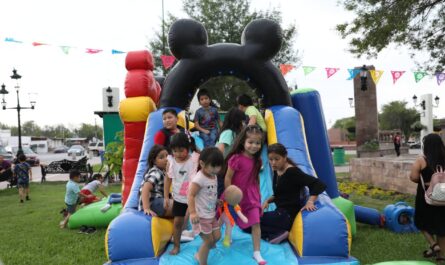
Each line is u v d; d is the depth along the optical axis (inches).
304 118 252.2
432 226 185.0
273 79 251.6
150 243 165.2
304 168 203.2
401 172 405.4
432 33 393.1
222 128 195.9
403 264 128.2
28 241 239.5
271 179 217.8
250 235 182.4
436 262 185.9
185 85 251.8
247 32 255.1
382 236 229.3
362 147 794.8
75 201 283.0
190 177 166.6
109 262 165.0
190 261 157.2
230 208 167.8
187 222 187.5
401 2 369.1
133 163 253.1
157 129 227.3
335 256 162.6
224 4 916.6
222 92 919.7
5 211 359.3
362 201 360.8
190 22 252.2
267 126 235.6
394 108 2662.4
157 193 182.4
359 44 402.9
